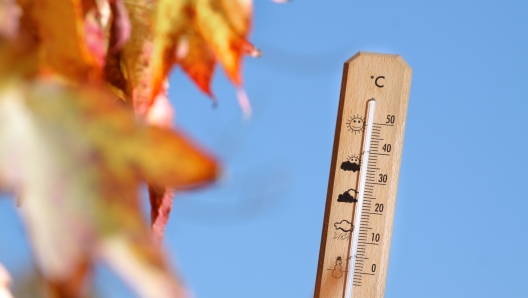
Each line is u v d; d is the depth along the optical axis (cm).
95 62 23
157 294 13
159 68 28
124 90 30
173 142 15
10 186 14
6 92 16
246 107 30
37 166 15
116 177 15
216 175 15
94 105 16
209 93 32
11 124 15
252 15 29
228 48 29
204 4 28
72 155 15
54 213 14
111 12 26
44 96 16
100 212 14
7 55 16
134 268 13
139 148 15
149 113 32
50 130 15
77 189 14
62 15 21
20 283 14
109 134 15
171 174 15
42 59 21
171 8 28
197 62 32
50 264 13
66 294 13
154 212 29
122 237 14
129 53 29
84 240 14
